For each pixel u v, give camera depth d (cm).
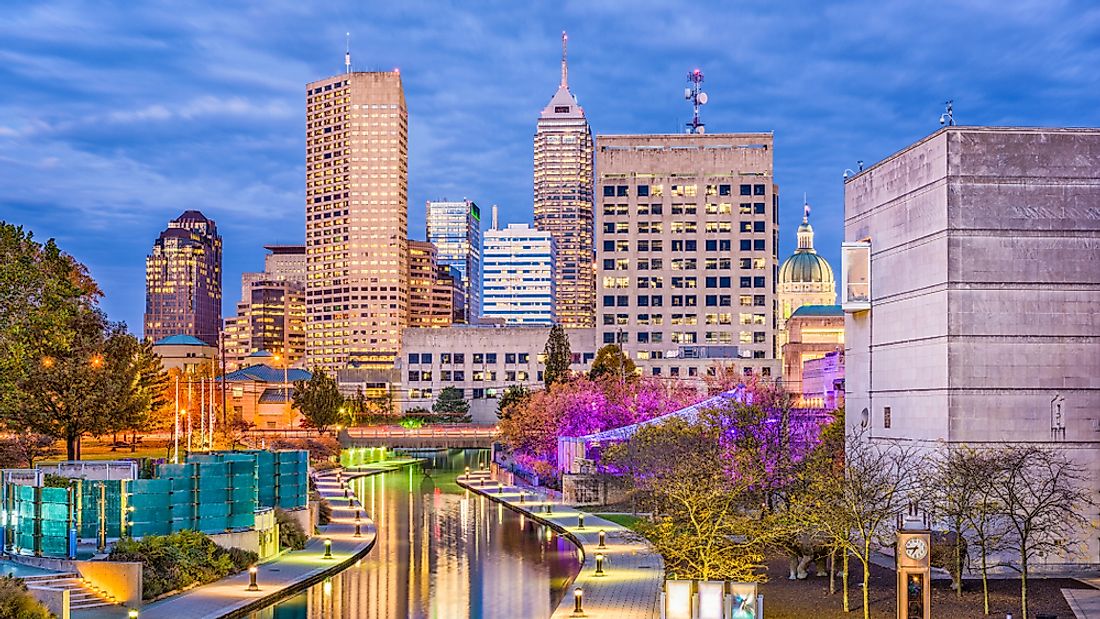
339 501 11106
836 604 5216
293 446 16562
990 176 5991
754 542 5403
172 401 16825
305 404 19112
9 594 4381
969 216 5981
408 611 5472
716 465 6569
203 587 5775
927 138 6222
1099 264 5991
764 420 7831
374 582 6322
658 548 5512
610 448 10206
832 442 7581
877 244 6881
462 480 13925
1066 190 6012
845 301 7025
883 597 5359
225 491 6544
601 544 7312
